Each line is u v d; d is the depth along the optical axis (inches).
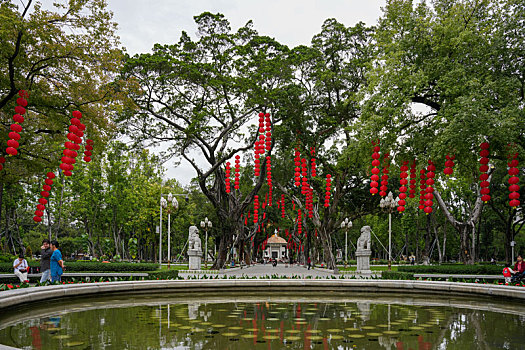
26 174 632.4
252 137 1104.8
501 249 2185.0
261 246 2775.6
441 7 557.9
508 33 518.6
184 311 340.5
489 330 259.8
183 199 1813.5
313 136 968.9
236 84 894.4
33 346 212.5
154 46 949.8
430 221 1663.4
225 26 973.8
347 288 490.0
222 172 1173.1
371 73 536.4
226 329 260.8
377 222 2144.4
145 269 804.6
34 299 335.6
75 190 1378.0
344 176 1095.0
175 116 1019.3
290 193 1244.5
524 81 512.1
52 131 579.2
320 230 1127.6
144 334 244.4
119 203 1446.9
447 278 655.1
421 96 529.7
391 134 512.1
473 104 434.6
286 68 890.7
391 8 557.0
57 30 466.9
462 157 480.7
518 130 455.5
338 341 227.6
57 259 443.5
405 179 518.9
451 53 521.7
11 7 466.6
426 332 253.3
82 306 370.3
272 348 211.2
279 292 488.4
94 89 522.9
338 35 1020.5
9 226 1483.8
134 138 993.5
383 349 209.6
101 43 499.8
